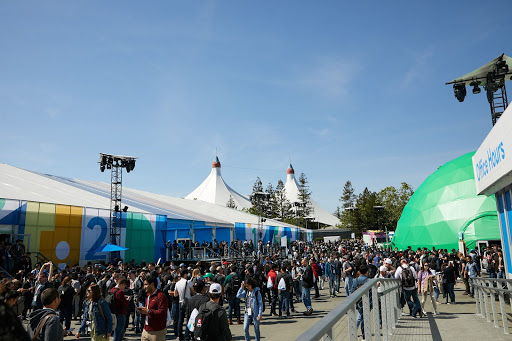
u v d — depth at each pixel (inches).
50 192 1059.3
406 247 1449.3
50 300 170.4
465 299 595.5
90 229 930.7
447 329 327.6
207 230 1678.2
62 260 860.0
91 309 267.3
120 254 997.2
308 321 470.0
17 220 788.0
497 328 326.0
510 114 381.1
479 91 606.9
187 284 389.1
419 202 1466.5
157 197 1823.3
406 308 503.8
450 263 561.3
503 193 493.0
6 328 41.4
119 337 323.0
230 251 1306.6
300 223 3823.8
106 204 1115.3
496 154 446.9
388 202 2893.7
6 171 1171.9
